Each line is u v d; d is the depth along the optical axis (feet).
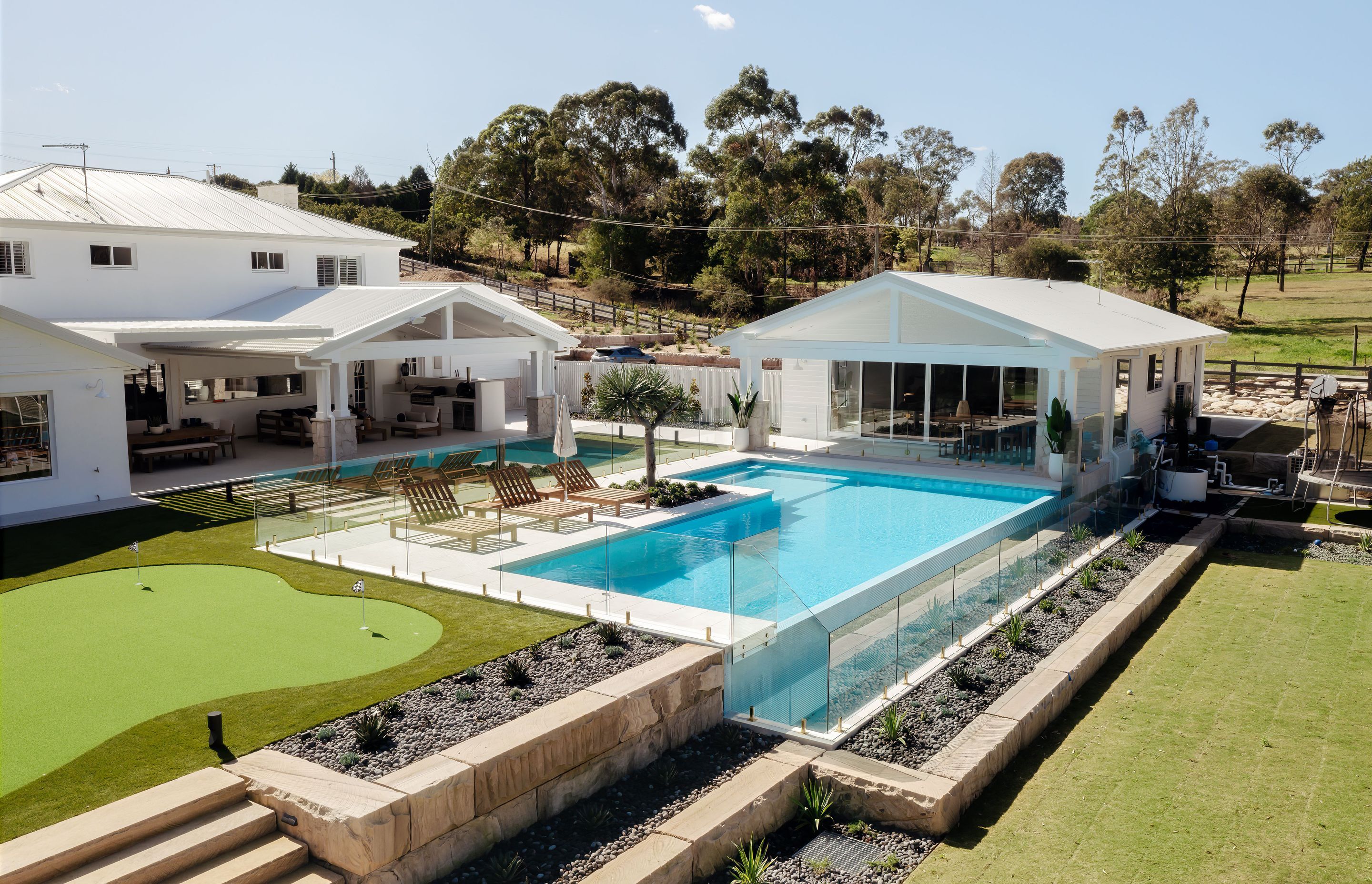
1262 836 25.53
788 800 27.71
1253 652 39.14
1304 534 56.29
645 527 54.13
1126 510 59.41
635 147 244.01
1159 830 25.98
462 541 48.60
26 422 54.13
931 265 257.34
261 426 83.97
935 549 51.93
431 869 22.90
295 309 81.46
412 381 98.12
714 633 34.81
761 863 24.36
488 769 24.13
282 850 22.18
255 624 36.35
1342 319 189.06
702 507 59.57
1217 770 29.32
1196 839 25.44
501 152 249.34
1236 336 181.98
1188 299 207.31
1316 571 50.47
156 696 29.35
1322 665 37.52
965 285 78.74
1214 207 216.95
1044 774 29.40
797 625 32.65
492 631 35.63
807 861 25.20
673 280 237.04
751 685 34.19
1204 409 105.81
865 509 62.28
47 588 40.98
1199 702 34.45
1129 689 35.83
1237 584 48.52
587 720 26.94
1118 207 216.13
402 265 200.75
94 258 74.28
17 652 33.30
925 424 80.79
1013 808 27.50
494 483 55.11
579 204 256.73
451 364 103.76
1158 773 29.27
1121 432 77.46
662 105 243.60
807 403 87.97
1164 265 191.21
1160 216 196.03
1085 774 29.32
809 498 65.98
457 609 38.32
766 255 214.90
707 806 26.03
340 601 39.34
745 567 33.76
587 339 143.95
